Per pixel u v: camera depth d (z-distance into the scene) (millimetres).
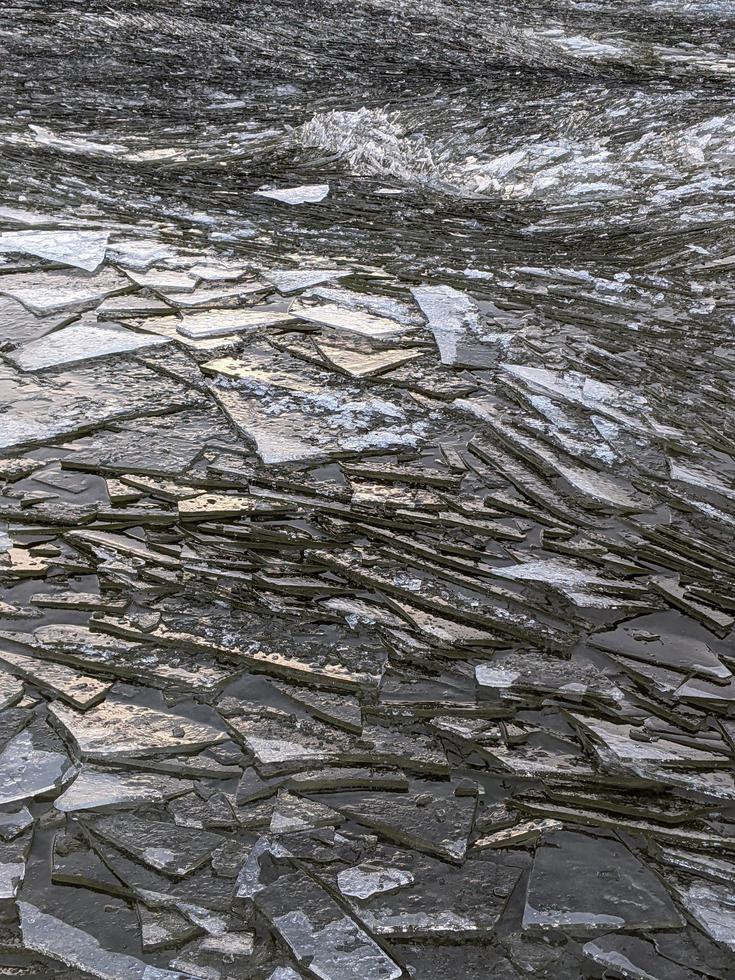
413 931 2252
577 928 2297
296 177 8336
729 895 2430
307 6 13930
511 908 2344
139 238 6562
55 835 2418
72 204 7094
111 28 12156
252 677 2980
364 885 2350
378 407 4605
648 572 3627
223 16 13141
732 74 11992
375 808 2572
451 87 10891
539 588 3451
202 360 4922
